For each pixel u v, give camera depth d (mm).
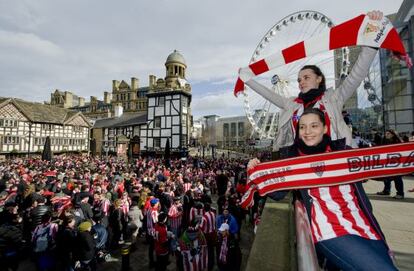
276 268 2084
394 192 5496
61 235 5336
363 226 1287
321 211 1424
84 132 42969
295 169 1645
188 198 8750
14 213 5574
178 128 34531
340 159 1544
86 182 10133
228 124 82688
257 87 2168
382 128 21844
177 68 41906
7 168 15961
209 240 5938
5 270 5270
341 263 1141
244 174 12883
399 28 20078
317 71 1825
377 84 23609
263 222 3100
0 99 31547
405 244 2512
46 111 38281
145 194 8742
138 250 7676
